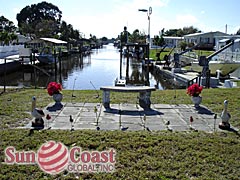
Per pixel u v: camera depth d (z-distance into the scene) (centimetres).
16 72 2705
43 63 3162
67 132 565
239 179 395
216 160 449
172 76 2270
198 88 822
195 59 2698
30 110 742
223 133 584
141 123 648
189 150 485
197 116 721
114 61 4406
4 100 870
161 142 517
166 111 769
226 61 2128
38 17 7806
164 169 418
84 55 5825
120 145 499
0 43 3850
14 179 387
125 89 801
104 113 732
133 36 6169
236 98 959
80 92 1071
